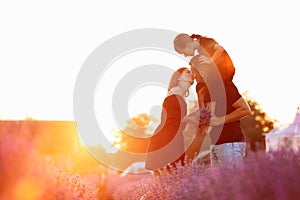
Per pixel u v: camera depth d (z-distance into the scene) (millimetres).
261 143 4797
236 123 7129
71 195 5867
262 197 3986
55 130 39406
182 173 6902
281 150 4500
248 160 4586
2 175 4395
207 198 4844
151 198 7570
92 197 8727
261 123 38469
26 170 4605
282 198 3842
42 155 5285
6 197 4391
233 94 7156
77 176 7836
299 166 4320
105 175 25406
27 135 4797
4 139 4539
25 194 4574
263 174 4086
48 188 5059
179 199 5824
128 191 14094
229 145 7023
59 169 6535
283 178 3973
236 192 4191
